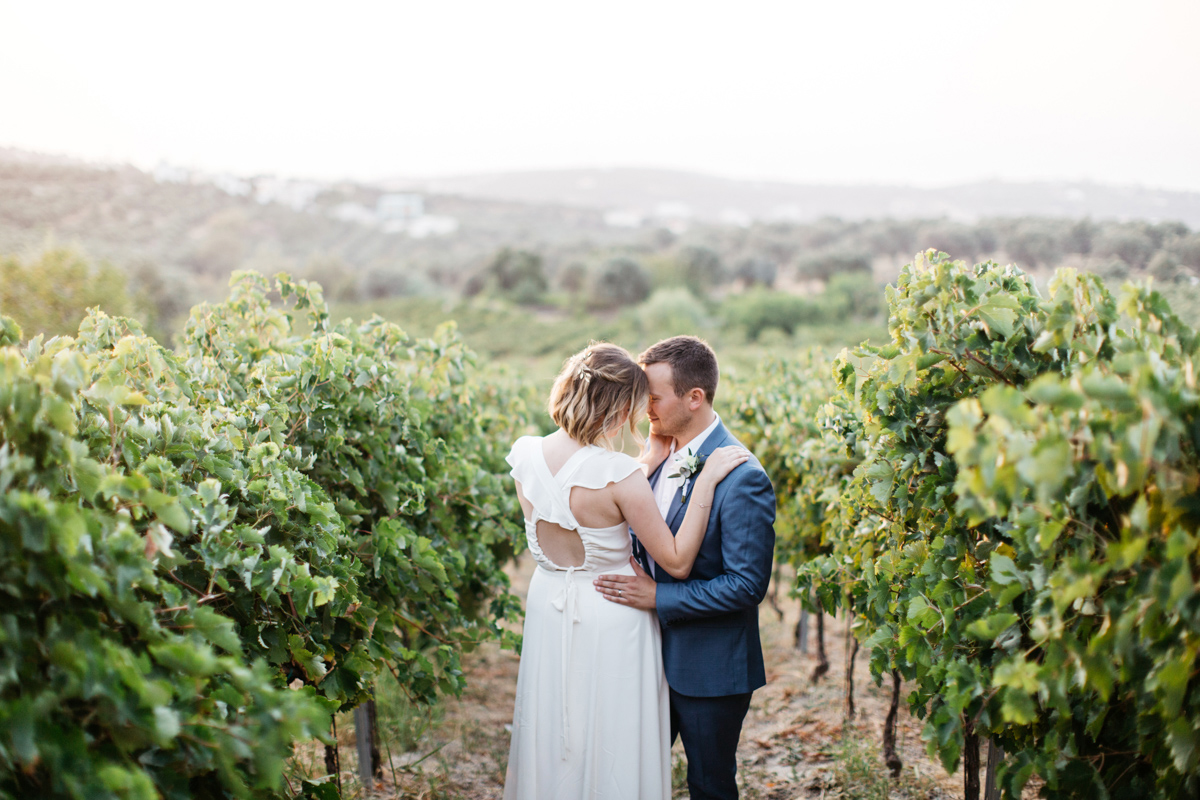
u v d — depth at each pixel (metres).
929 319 1.95
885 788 2.94
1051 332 1.65
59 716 1.21
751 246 102.75
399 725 3.64
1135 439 1.16
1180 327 1.44
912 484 2.15
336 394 2.65
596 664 2.14
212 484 1.73
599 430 2.12
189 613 1.52
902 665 2.17
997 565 1.56
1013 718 1.42
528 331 52.19
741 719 2.27
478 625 3.23
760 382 5.93
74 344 2.34
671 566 2.13
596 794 2.13
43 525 1.18
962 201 160.25
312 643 2.10
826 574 2.70
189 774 1.39
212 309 3.03
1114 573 1.40
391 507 2.79
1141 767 1.52
